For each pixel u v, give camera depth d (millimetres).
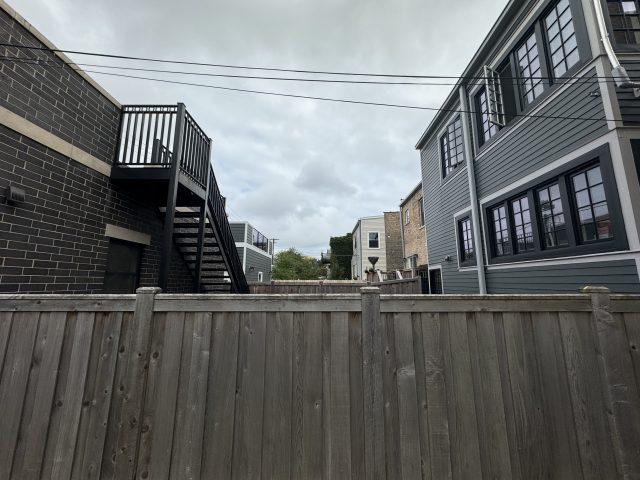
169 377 1813
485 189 6609
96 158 3959
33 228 3152
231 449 1733
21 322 1858
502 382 1836
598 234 3980
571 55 4371
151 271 5105
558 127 4547
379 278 12203
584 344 1883
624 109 3699
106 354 1832
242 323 1889
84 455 1712
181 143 4176
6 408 1752
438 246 9312
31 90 3152
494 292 6340
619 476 1720
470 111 7129
